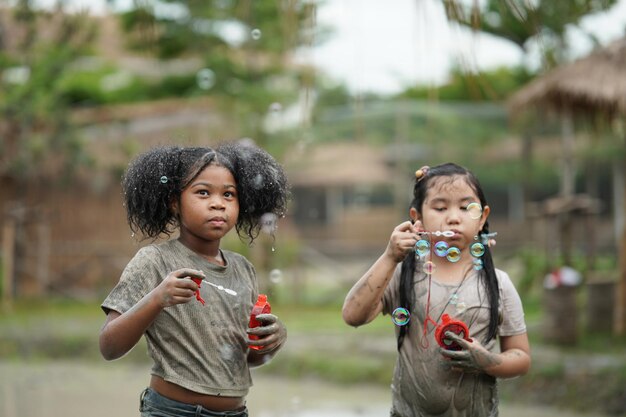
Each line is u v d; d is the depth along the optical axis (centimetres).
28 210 2450
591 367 1283
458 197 566
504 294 582
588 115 1644
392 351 1521
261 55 2467
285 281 2466
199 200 550
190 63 3384
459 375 557
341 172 3066
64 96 2777
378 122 2816
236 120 2509
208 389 537
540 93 1546
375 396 1320
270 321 544
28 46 2292
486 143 2842
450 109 2822
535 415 1161
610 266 2208
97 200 2622
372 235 3378
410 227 555
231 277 567
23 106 2366
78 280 2595
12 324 1959
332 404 1254
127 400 1318
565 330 1496
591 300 1666
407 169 2780
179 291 499
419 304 567
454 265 578
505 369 555
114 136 2672
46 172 2525
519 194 3136
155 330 539
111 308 531
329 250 3128
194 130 2683
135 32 2780
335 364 1452
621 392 1166
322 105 3116
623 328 1617
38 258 2538
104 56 3516
